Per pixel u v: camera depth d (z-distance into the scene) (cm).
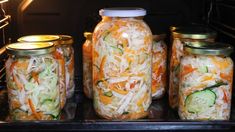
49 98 64
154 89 79
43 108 64
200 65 63
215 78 62
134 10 65
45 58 63
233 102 73
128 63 64
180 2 91
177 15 92
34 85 63
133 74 65
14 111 64
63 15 91
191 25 85
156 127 59
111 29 64
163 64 80
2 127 58
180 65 68
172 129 60
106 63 65
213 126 59
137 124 59
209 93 63
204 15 92
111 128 59
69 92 81
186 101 65
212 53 62
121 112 66
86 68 80
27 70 62
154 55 78
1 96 78
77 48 93
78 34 92
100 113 68
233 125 59
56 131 59
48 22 91
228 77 64
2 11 84
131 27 64
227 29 83
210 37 73
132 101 66
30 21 90
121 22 64
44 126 59
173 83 75
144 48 65
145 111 68
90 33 80
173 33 77
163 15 92
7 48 63
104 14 65
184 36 73
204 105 63
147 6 91
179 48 74
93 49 67
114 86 65
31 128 59
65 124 59
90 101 80
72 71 81
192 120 60
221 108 64
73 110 74
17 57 62
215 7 91
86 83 80
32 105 63
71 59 81
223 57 63
